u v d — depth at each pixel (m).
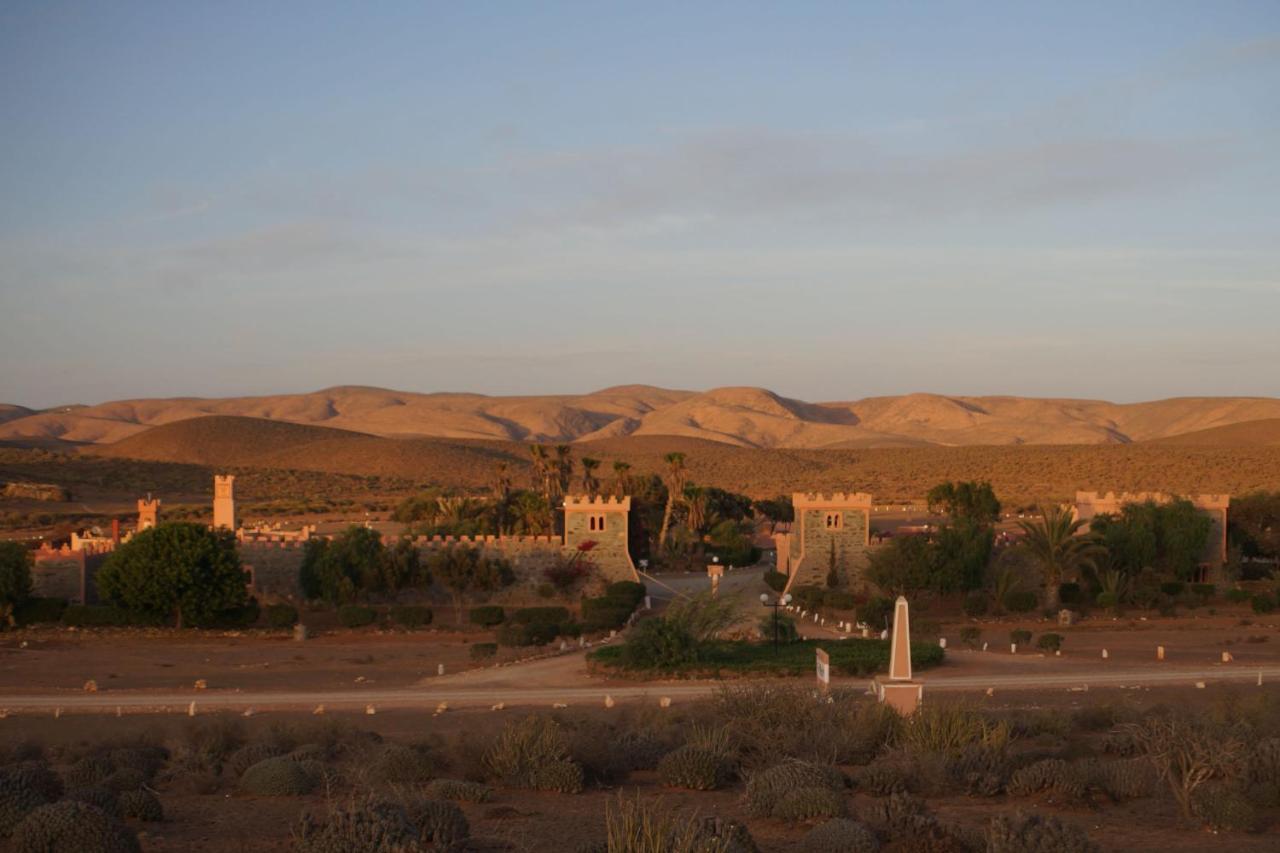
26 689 47.59
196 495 162.62
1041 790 25.61
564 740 28.53
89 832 16.83
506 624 66.31
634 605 70.44
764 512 131.00
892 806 20.84
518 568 74.50
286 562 72.00
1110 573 73.12
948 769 26.30
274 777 25.45
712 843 16.98
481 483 193.62
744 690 33.97
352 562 71.25
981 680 48.47
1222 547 80.44
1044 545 72.12
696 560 94.69
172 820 22.17
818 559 75.44
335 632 64.75
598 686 48.09
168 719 40.41
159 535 64.44
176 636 62.72
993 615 71.19
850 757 28.92
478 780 27.23
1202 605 74.19
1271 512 88.94
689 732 31.09
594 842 18.70
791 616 69.38
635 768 29.20
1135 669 52.34
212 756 29.73
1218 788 23.17
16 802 19.38
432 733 35.62
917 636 61.56
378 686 48.97
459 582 72.19
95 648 58.88
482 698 44.88
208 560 64.50
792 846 20.09
